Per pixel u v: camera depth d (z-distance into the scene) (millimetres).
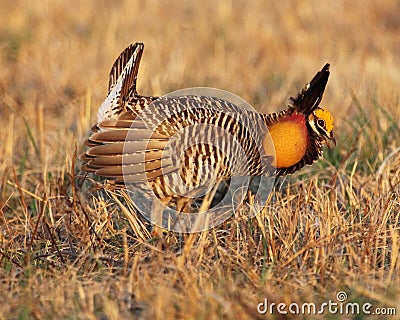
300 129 22453
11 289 17422
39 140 27125
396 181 22047
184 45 40719
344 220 19891
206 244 18922
